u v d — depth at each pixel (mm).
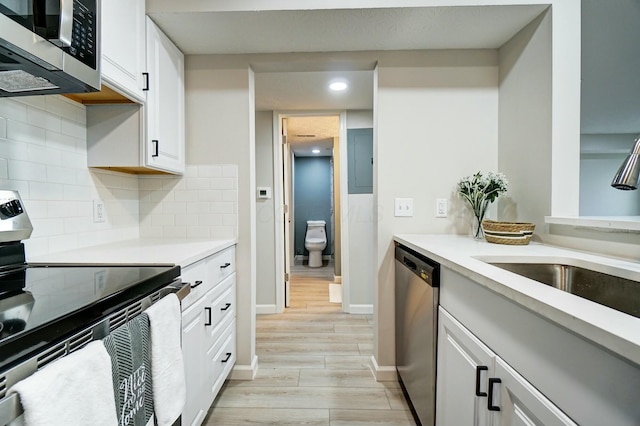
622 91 2732
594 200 3791
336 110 3096
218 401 1720
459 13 1549
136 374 784
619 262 1093
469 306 1002
